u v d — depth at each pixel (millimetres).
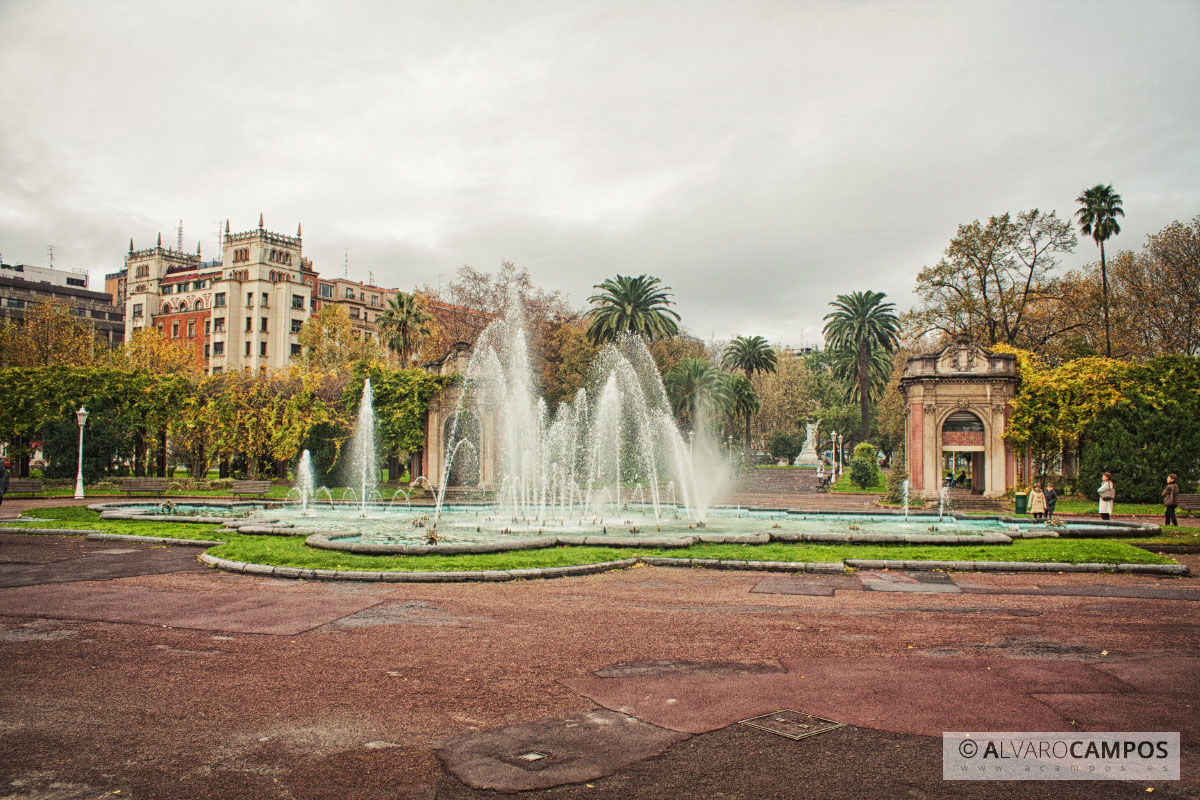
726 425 73750
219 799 4703
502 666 7688
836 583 12742
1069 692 6859
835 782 4996
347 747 5586
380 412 43656
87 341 62375
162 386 43812
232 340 85250
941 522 23500
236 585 12188
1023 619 9977
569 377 59125
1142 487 35469
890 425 77062
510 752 5504
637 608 10562
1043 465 38281
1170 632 9250
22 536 18516
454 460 44156
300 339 66625
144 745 5594
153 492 36250
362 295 99750
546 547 15812
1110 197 51875
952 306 49438
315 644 8523
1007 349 42406
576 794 4812
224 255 87625
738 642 8664
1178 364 36000
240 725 6016
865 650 8328
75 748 5527
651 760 5359
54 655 8023
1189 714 6289
